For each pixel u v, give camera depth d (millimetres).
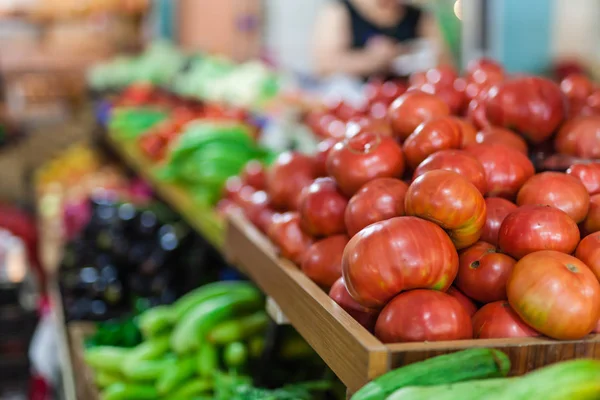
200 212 2666
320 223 1314
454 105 1690
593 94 1562
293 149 2771
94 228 3107
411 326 965
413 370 879
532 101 1365
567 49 3395
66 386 2482
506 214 1136
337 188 1328
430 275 992
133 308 2809
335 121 2250
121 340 2178
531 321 948
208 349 1925
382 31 4453
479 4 3469
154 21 7957
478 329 1009
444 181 1031
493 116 1414
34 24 7578
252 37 7844
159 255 2914
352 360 950
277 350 1691
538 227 1025
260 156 2926
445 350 908
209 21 7746
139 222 3098
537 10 3350
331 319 1041
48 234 4258
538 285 936
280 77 5027
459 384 851
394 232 1003
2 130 6477
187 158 2963
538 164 1331
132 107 5070
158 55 6352
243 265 1699
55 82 7344
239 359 1870
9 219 3971
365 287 1011
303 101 3701
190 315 1940
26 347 3082
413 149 1237
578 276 938
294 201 1607
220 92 4781
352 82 3875
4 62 7188
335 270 1266
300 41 7680
